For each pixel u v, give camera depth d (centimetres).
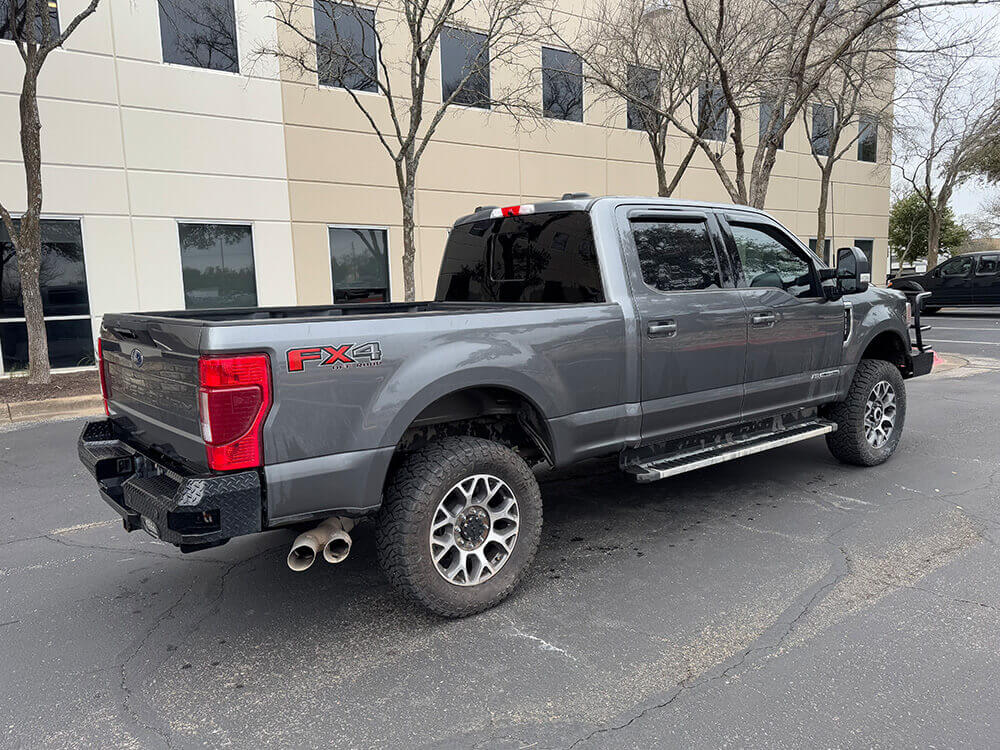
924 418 750
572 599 345
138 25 1111
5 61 1023
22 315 1085
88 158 1092
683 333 402
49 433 750
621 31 1316
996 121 1905
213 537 263
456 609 322
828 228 2153
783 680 271
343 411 286
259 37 1209
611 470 566
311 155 1276
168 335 287
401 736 244
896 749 230
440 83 1378
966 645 293
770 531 428
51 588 372
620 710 255
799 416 505
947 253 3872
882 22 929
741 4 1143
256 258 1248
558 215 410
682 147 1744
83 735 248
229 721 255
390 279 1388
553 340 348
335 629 323
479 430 372
